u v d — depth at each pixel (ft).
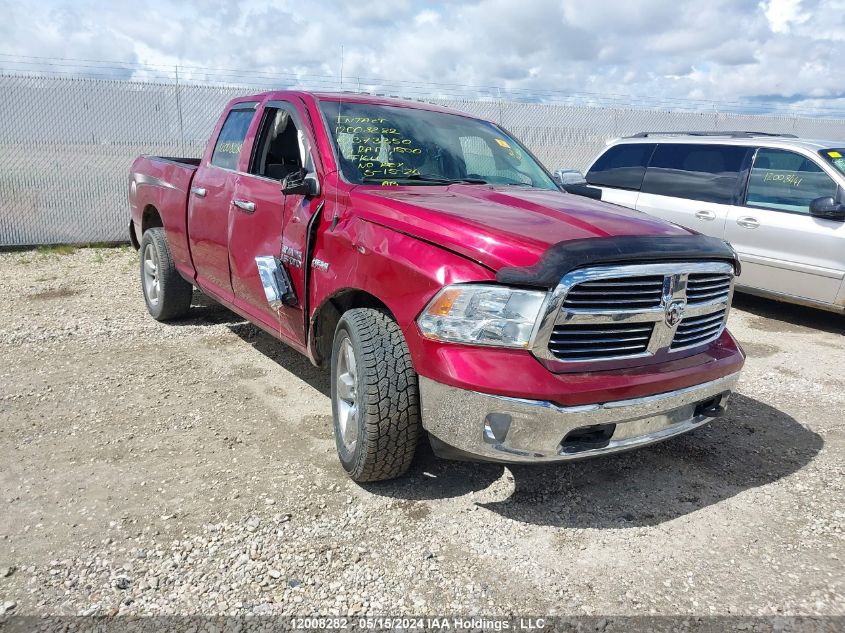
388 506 10.57
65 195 35.09
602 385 9.16
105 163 35.68
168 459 11.87
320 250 11.73
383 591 8.62
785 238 22.43
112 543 9.41
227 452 12.19
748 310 25.00
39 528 9.71
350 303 11.89
